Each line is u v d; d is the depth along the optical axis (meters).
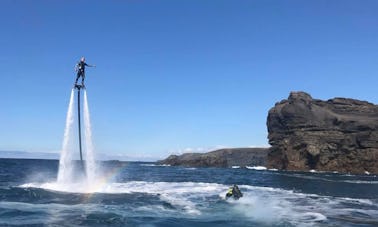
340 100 155.75
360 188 55.00
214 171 108.12
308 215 26.27
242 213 26.03
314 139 141.62
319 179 79.81
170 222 22.27
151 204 28.38
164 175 73.56
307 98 154.50
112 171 83.75
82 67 33.53
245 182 59.66
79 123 35.78
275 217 25.00
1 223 20.28
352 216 26.66
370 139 136.00
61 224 20.66
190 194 35.56
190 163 182.62
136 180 52.69
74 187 35.78
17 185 37.97
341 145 139.38
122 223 21.47
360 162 135.25
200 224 22.16
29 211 23.94
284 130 151.25
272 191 43.53
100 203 28.00
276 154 151.12
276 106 158.12
